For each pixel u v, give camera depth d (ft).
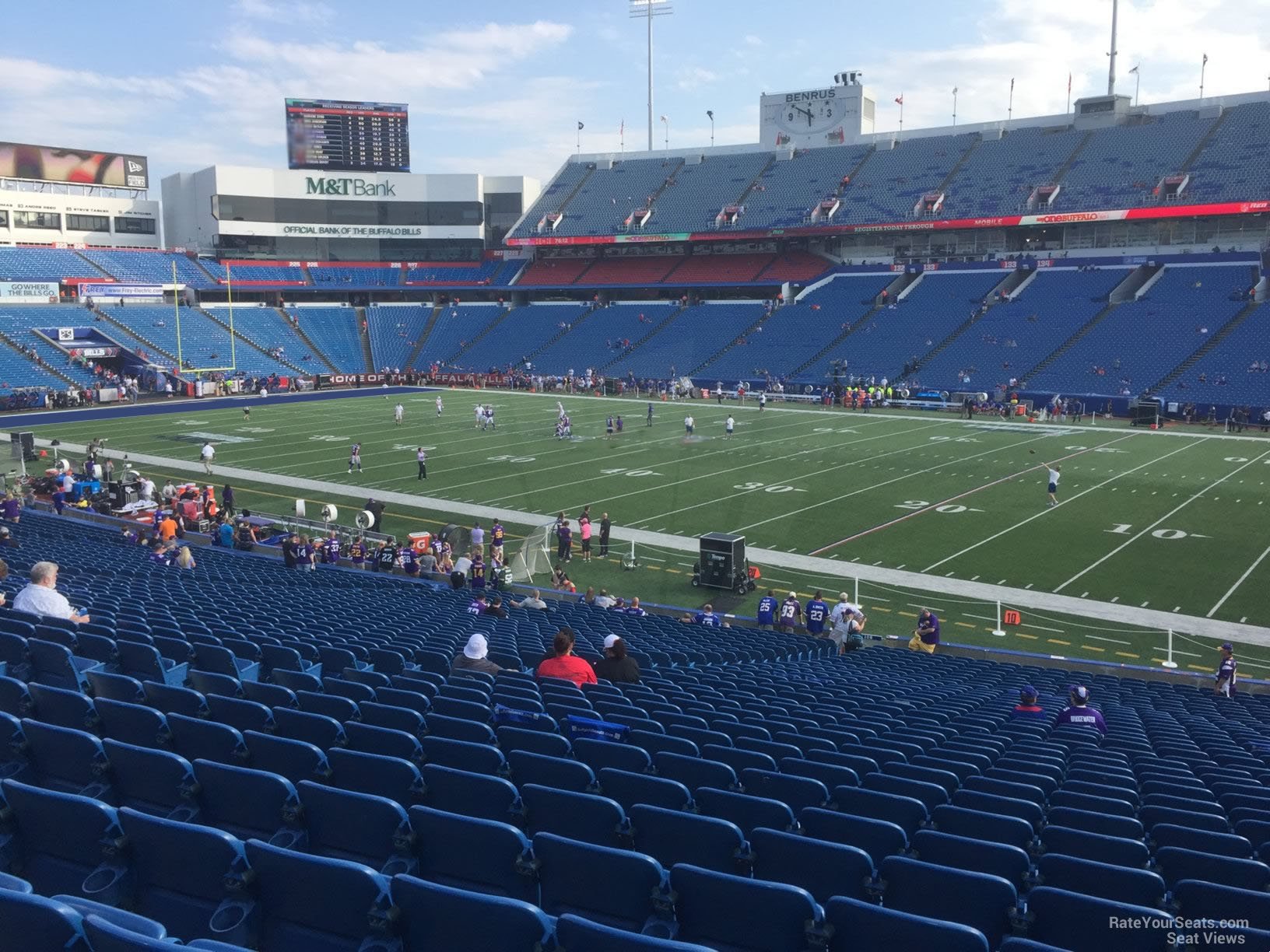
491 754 18.99
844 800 18.48
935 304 198.29
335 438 138.82
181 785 15.69
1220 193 181.98
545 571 75.82
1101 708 38.01
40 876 13.35
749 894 11.69
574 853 12.85
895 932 10.94
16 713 20.80
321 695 23.11
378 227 265.95
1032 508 91.97
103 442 134.82
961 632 60.90
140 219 252.42
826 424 151.94
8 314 200.75
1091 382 164.35
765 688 35.53
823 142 246.27
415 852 14.12
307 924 11.83
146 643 30.71
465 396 199.11
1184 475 106.11
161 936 9.18
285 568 69.92
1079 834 16.61
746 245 245.04
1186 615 62.34
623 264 252.83
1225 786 23.76
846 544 80.94
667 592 70.54
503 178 271.69
